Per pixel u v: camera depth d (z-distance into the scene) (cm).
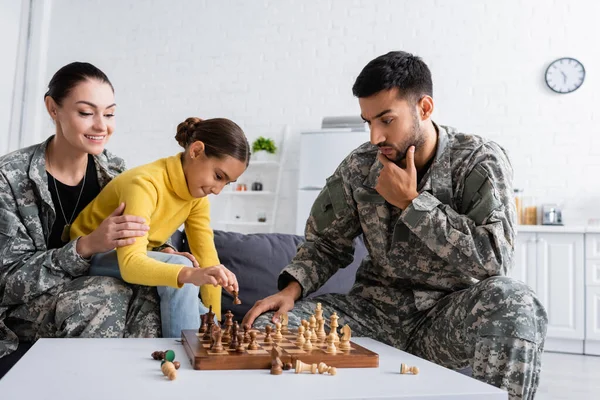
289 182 536
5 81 506
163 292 146
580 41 463
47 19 574
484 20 488
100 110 164
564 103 462
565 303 390
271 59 548
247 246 212
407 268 162
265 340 116
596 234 385
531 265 401
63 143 169
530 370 122
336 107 530
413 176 149
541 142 465
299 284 165
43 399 77
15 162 162
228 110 555
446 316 148
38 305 150
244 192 531
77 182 177
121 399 78
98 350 110
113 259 158
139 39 577
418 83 151
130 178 160
